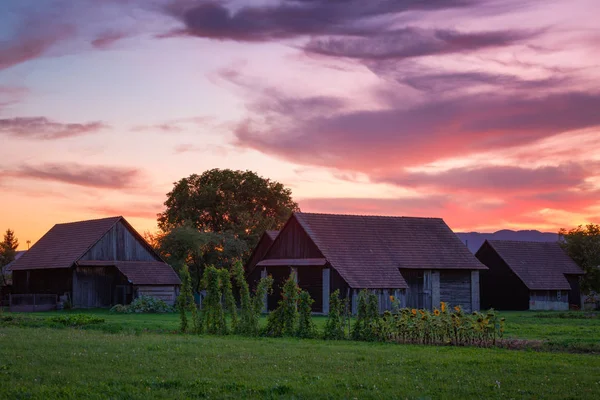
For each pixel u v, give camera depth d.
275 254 65.50
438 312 29.09
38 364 19.30
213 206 96.38
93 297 67.12
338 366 19.91
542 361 21.47
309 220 63.50
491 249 80.50
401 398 15.13
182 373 18.09
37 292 71.19
